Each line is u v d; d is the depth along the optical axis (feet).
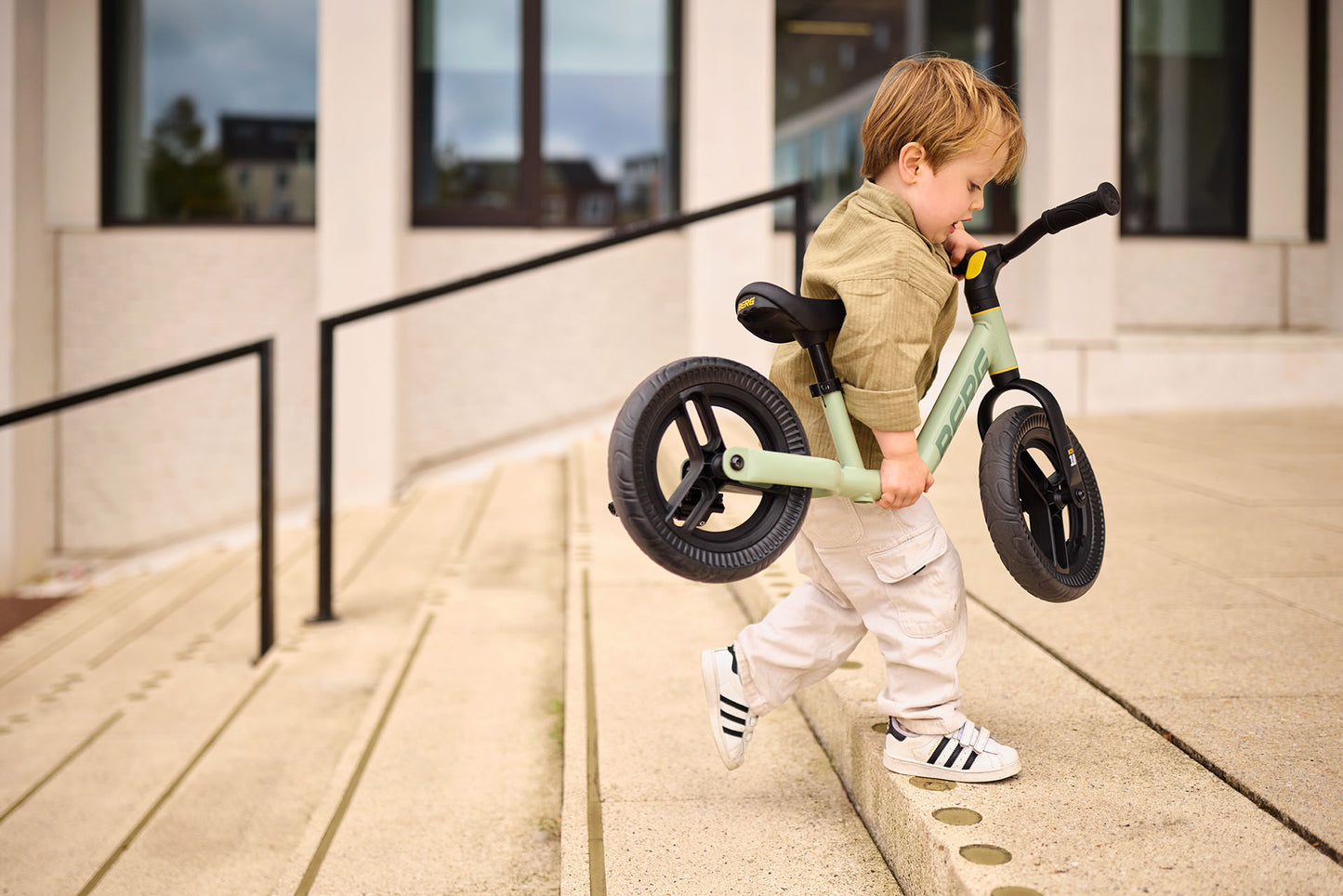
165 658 12.73
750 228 21.04
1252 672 6.35
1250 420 20.17
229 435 22.33
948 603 4.98
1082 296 21.81
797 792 5.90
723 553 4.35
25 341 19.51
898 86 4.81
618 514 4.22
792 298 4.45
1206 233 25.02
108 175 22.33
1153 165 24.91
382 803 6.89
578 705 7.30
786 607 5.46
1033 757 5.19
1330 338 22.59
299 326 22.43
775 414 4.57
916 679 4.99
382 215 20.27
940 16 24.63
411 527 17.93
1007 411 5.08
